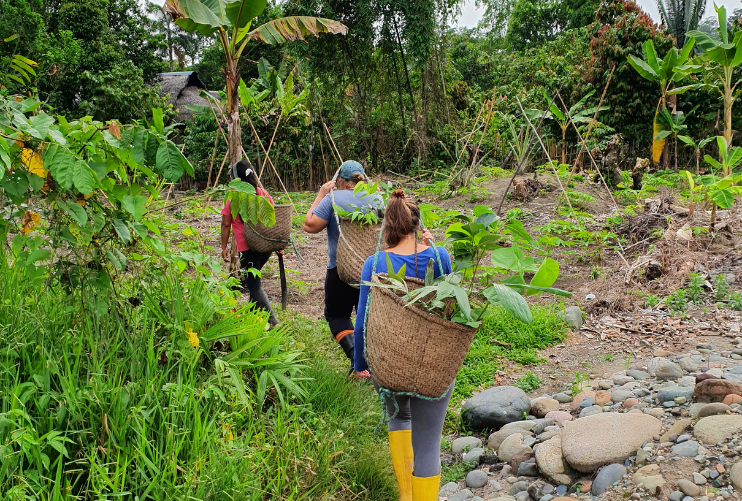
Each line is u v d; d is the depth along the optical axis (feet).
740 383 11.84
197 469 8.20
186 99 84.07
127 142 9.46
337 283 13.48
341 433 10.50
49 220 9.82
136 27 81.15
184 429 8.66
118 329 10.24
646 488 8.90
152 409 8.68
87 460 8.04
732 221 25.04
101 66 61.21
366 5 57.72
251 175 16.26
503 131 53.88
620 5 53.21
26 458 7.79
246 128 57.26
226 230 16.07
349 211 12.47
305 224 13.07
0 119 8.12
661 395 11.87
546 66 70.69
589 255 24.31
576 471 10.18
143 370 9.75
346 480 9.93
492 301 7.06
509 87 70.23
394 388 8.26
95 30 67.36
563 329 17.61
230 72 20.11
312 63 60.13
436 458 8.96
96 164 9.38
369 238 12.21
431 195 42.47
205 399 10.00
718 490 8.43
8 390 8.02
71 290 10.07
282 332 12.02
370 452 10.73
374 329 8.18
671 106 48.57
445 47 65.51
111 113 58.44
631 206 29.73
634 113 50.37
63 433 8.21
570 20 109.09
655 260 21.26
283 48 63.26
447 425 13.29
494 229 8.46
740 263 20.84
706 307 17.79
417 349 7.88
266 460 9.19
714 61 38.45
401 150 63.77
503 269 8.06
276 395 11.53
